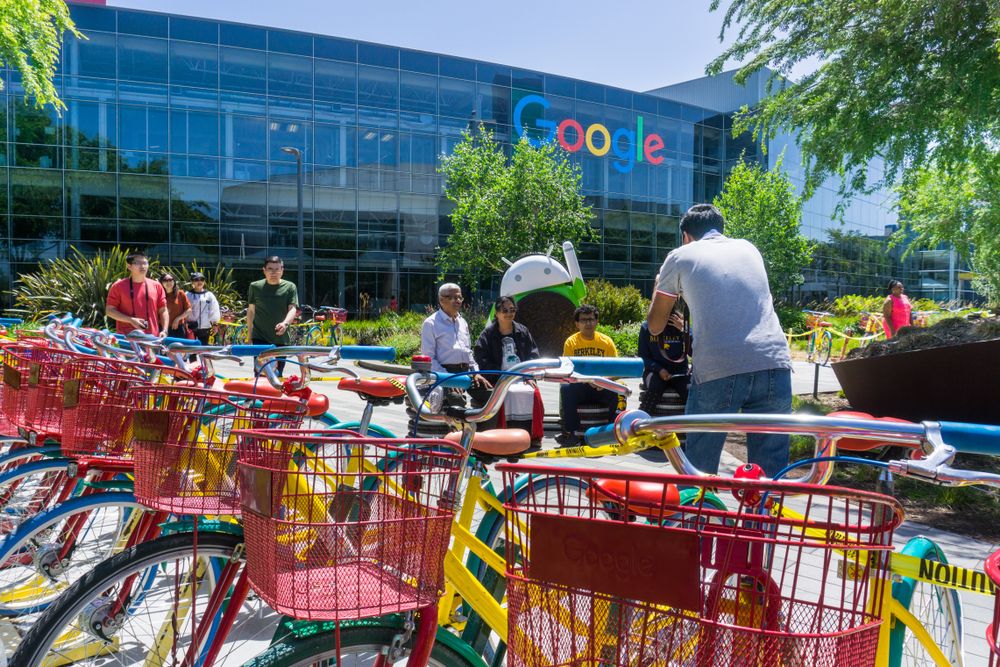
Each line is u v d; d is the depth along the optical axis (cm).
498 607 238
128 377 281
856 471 606
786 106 1116
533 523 140
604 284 2672
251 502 172
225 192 2992
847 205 1127
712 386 334
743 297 336
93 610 225
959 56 934
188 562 237
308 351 319
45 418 300
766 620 145
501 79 3406
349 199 3170
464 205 2927
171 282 1127
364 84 3172
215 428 240
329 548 171
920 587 215
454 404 247
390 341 2117
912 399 649
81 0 2991
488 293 3312
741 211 3572
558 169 2972
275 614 303
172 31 2886
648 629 131
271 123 3042
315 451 204
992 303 2317
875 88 991
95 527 292
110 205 2847
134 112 2858
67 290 1830
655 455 653
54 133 2767
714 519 165
